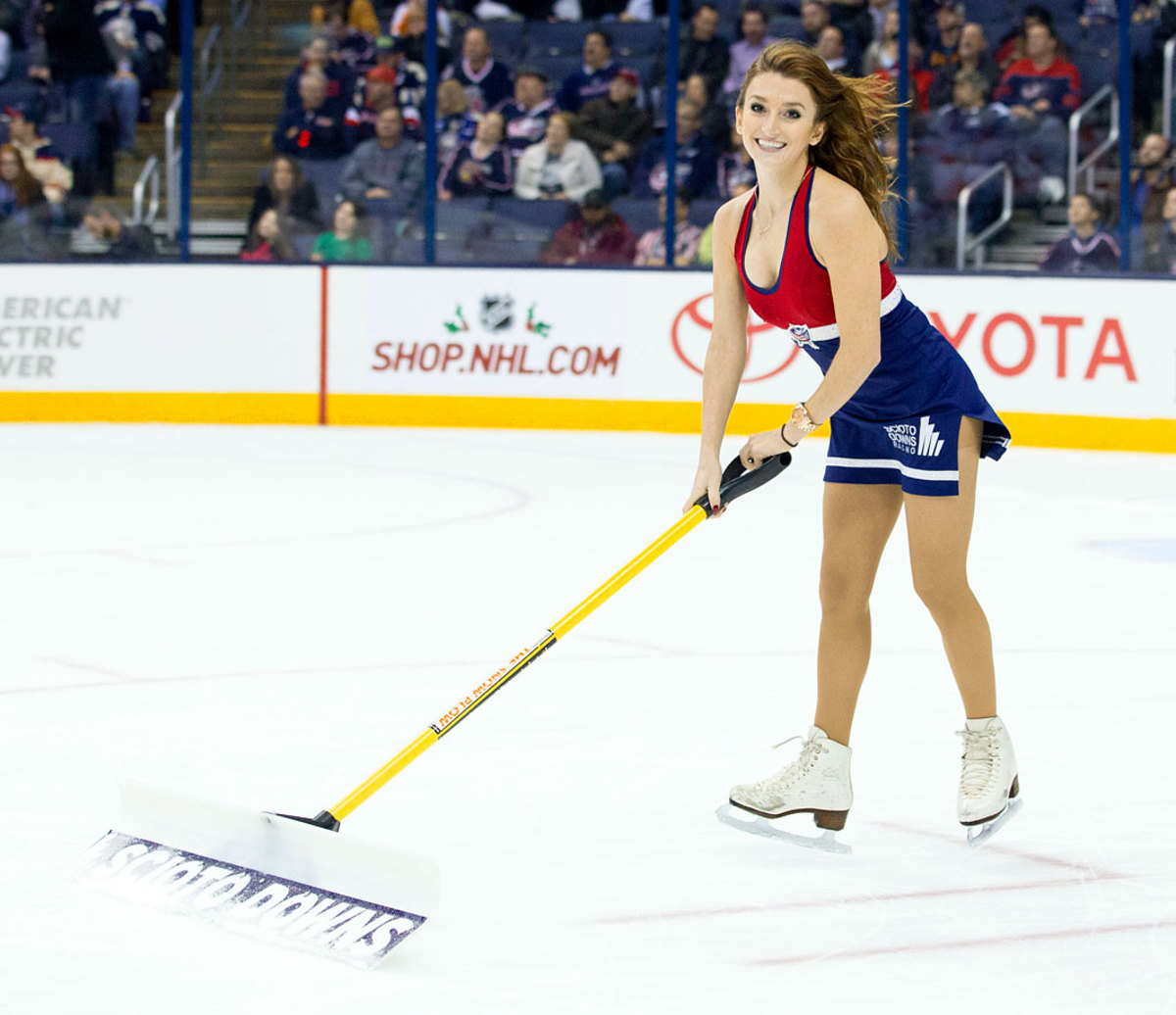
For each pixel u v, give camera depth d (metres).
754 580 12.34
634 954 5.28
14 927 5.46
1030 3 23.61
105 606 11.07
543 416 23.05
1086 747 7.93
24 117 25.28
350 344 23.41
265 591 11.66
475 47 24.27
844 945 5.38
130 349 23.48
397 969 5.13
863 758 7.68
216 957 5.20
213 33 24.80
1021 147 23.39
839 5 24.20
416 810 6.85
